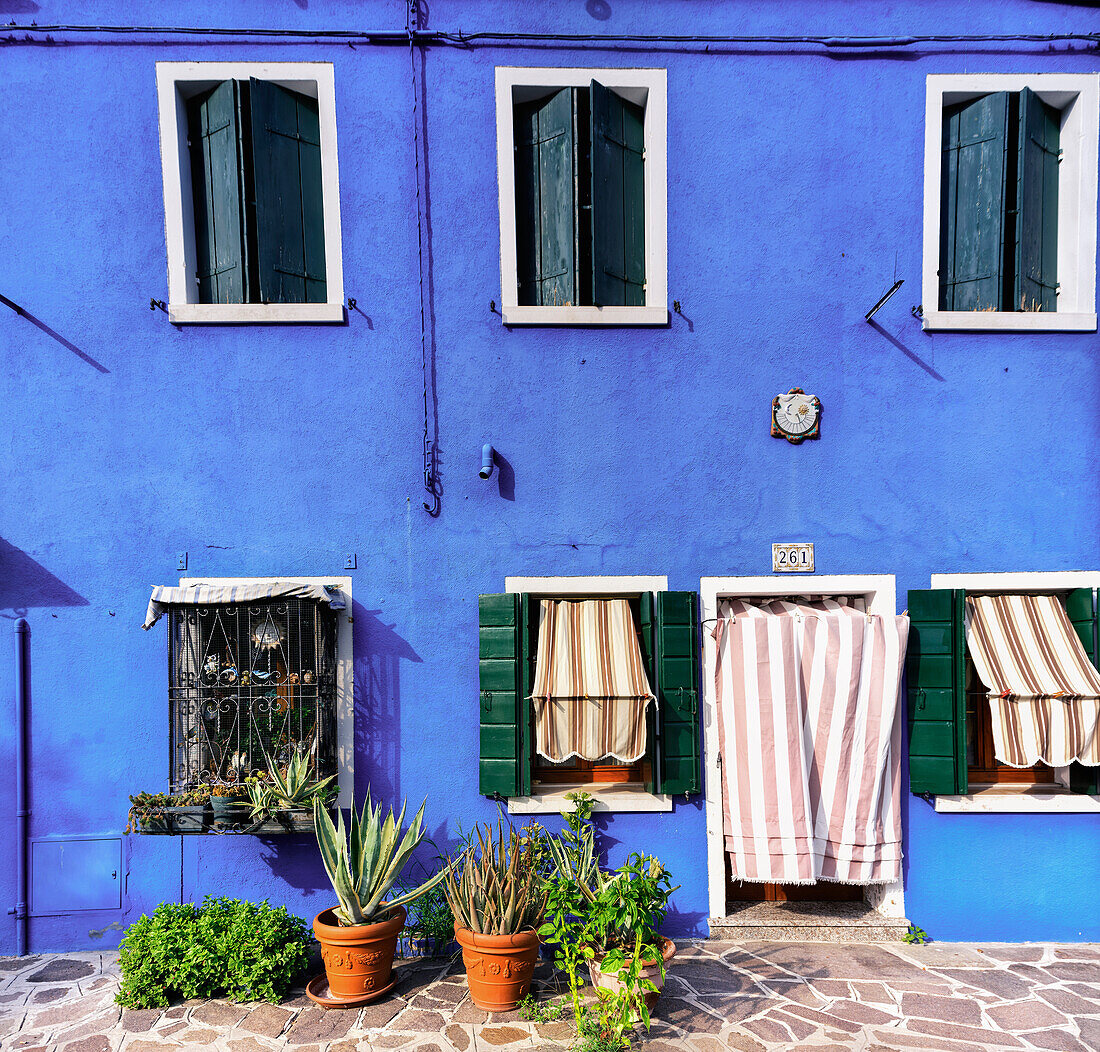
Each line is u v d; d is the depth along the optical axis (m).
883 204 5.59
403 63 5.46
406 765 5.38
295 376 5.43
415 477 5.47
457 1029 4.19
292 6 5.39
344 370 5.45
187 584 5.34
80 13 5.34
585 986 4.67
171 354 5.38
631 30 5.52
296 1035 4.14
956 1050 4.02
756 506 5.56
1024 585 5.54
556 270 5.68
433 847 5.34
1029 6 5.59
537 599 5.64
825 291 5.59
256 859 5.26
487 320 5.50
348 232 5.45
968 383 5.59
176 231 5.39
